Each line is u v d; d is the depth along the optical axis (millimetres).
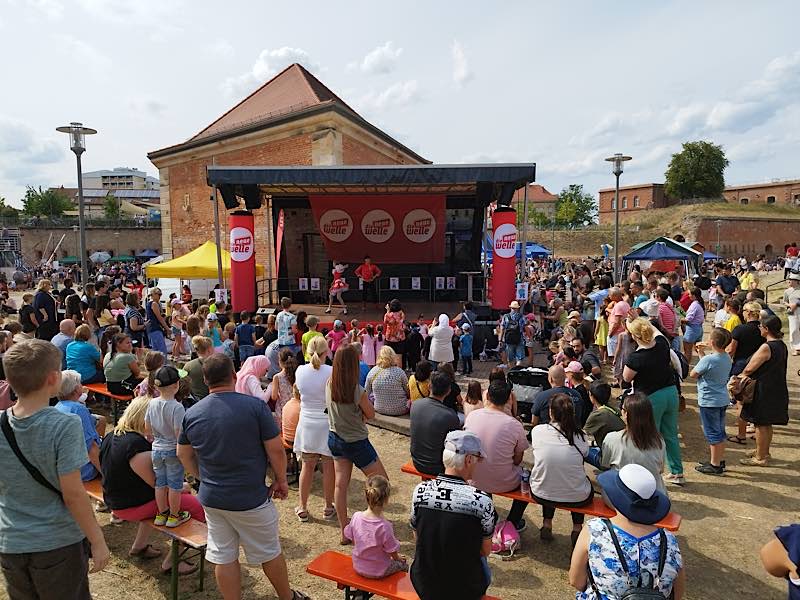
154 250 57562
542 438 4613
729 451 6953
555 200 95625
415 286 16297
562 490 4520
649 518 2570
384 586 3615
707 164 72062
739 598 4180
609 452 4633
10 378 2719
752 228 55219
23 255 53438
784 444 7113
